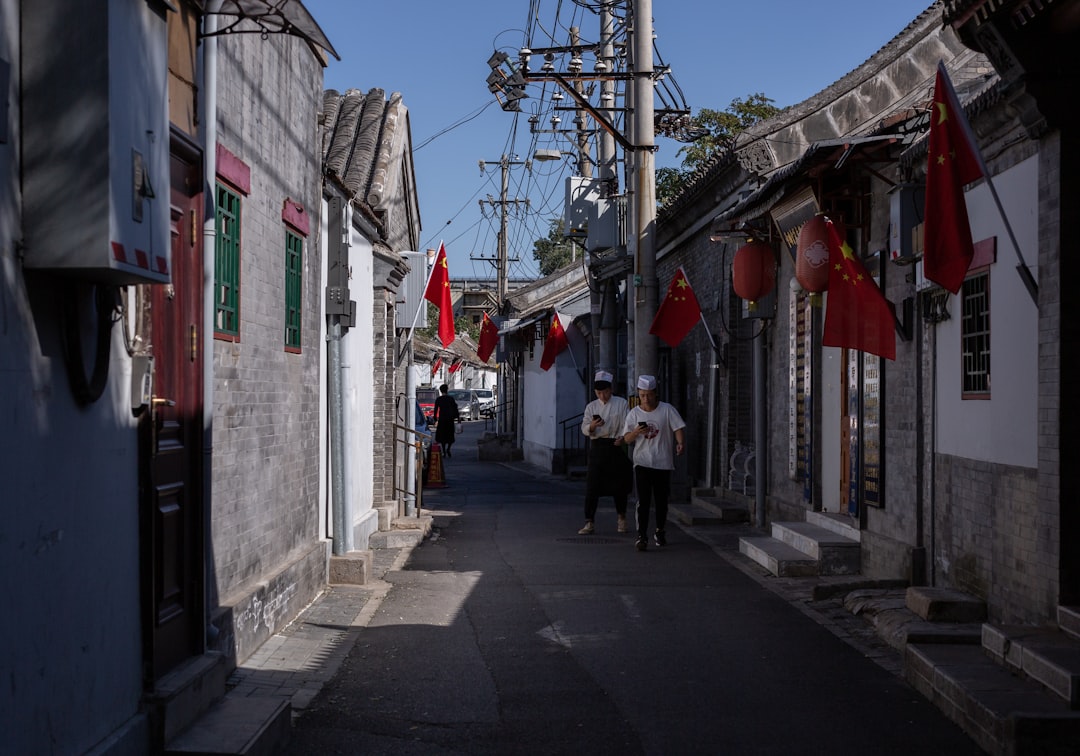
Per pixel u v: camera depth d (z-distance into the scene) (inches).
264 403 325.4
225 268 283.1
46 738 161.3
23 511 155.0
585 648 317.4
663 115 737.6
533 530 604.7
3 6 155.3
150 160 176.9
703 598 394.6
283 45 348.5
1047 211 280.8
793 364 551.5
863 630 341.4
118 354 192.1
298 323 377.1
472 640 327.6
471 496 858.1
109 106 159.9
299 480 377.4
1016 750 211.8
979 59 590.9
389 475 597.9
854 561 436.8
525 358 1422.2
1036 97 272.5
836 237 369.1
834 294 369.4
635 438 522.6
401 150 619.5
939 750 226.8
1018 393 303.3
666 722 246.7
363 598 389.1
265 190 325.7
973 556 335.3
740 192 627.8
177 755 197.8
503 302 1450.5
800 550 465.4
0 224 151.4
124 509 194.7
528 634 335.9
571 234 893.8
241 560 301.7
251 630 300.4
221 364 278.4
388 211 581.3
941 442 365.1
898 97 595.5
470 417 2450.8
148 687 202.4
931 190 281.4
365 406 527.8
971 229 340.2
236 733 207.0
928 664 262.7
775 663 300.2
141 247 171.9
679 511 655.8
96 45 160.1
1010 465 307.7
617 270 812.0
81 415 175.9
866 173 440.5
